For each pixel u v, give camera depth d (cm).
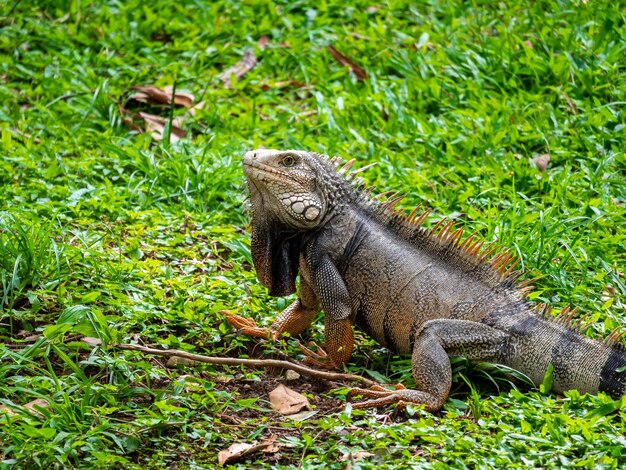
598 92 1402
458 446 721
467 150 1284
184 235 1096
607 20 1482
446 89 1425
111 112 1371
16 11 1650
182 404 795
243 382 852
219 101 1430
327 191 878
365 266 877
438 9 1639
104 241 1071
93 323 834
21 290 922
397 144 1321
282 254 890
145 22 1622
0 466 684
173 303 932
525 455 712
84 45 1588
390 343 887
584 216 1112
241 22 1627
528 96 1388
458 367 833
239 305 957
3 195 1127
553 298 980
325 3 1652
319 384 858
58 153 1280
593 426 743
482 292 864
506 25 1559
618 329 835
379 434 739
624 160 1249
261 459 734
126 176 1223
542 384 825
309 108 1434
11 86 1452
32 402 774
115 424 744
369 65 1504
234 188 1221
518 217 1102
